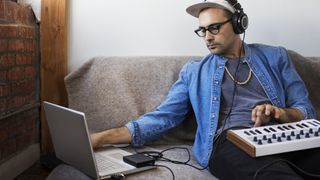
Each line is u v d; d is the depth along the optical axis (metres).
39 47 1.89
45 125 1.92
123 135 1.49
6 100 1.60
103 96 1.71
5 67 1.58
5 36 1.57
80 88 1.73
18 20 1.71
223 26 1.50
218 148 1.40
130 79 1.73
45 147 1.93
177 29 1.93
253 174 1.15
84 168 1.21
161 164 1.42
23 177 1.74
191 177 1.31
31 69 1.84
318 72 1.79
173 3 1.91
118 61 1.75
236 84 1.55
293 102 1.55
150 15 1.91
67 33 1.88
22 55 1.74
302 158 1.31
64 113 1.18
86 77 1.74
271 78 1.58
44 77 1.86
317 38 2.00
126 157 1.35
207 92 1.56
